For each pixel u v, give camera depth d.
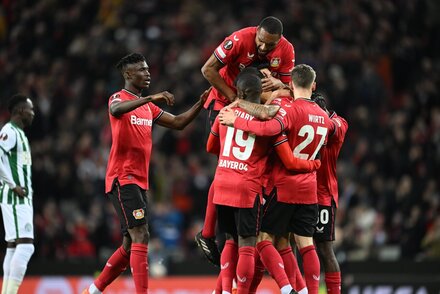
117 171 33.41
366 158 63.06
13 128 37.28
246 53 32.44
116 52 71.94
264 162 31.62
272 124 30.84
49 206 57.75
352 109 67.06
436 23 76.38
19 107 37.66
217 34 72.12
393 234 57.53
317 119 31.92
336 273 33.34
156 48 72.62
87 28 75.81
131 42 73.62
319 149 32.16
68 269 50.12
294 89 32.19
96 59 71.62
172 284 49.78
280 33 31.75
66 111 67.31
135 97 33.81
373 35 74.88
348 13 74.94
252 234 31.28
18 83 68.50
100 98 69.06
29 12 75.31
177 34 73.88
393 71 74.06
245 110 31.19
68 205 60.81
